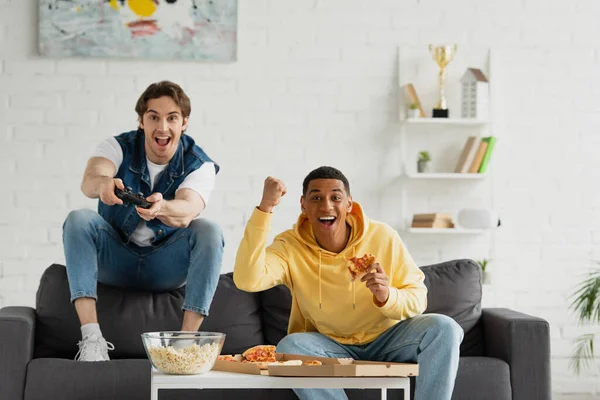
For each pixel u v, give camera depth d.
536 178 5.17
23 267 4.88
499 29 5.17
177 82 5.00
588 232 5.17
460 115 5.16
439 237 5.12
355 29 5.11
